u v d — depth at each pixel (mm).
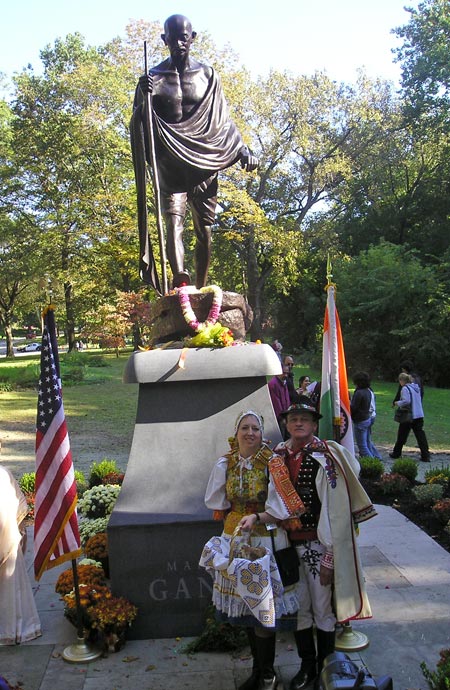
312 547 4008
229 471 4145
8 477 4703
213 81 6445
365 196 37688
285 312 39406
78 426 14992
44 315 4703
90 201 31453
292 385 9688
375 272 27453
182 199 6566
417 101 35812
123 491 5141
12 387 23891
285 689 4035
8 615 4680
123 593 4840
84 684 4172
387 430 14320
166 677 4242
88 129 30172
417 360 25922
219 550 3908
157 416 5438
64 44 37625
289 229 35219
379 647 4523
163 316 5969
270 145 33344
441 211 36094
